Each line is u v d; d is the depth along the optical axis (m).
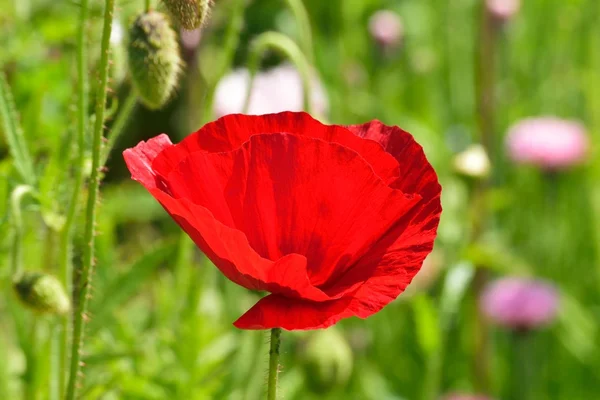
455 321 0.93
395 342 0.91
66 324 0.59
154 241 0.98
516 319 0.88
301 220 0.52
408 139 0.53
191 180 0.52
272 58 1.05
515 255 0.99
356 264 0.53
